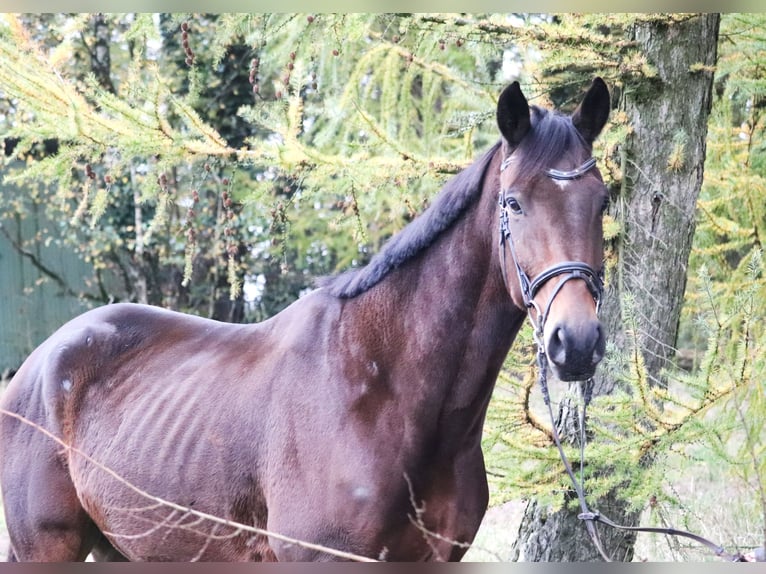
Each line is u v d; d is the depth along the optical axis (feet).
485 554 22.16
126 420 13.64
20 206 46.73
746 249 23.68
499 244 10.99
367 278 12.18
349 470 11.15
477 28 16.34
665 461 16.01
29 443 14.39
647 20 16.56
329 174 16.84
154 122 15.85
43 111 15.48
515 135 11.07
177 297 48.32
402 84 22.24
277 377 12.33
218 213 45.01
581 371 9.88
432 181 19.86
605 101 11.46
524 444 16.72
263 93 41.75
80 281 49.62
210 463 12.50
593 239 10.40
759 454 16.71
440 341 11.44
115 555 15.47
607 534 17.70
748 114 22.62
